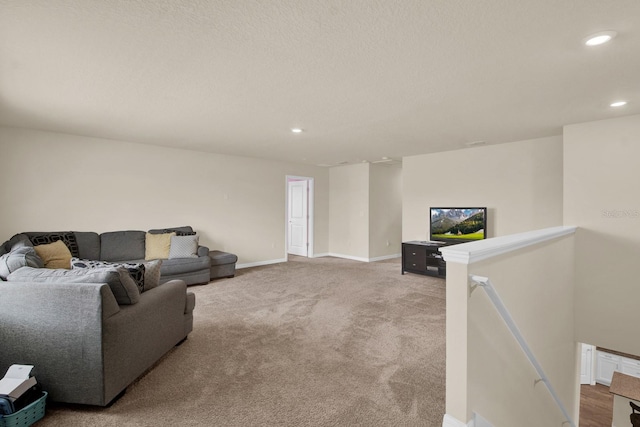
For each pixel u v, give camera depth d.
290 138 4.69
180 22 1.77
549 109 3.25
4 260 2.36
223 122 3.84
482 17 1.70
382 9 1.63
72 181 4.60
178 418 1.87
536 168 4.68
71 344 1.88
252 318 3.54
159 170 5.38
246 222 6.50
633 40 1.93
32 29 1.84
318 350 2.76
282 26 1.81
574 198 3.76
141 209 5.21
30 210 4.31
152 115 3.57
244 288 4.80
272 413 1.92
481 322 1.71
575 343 3.73
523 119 3.61
